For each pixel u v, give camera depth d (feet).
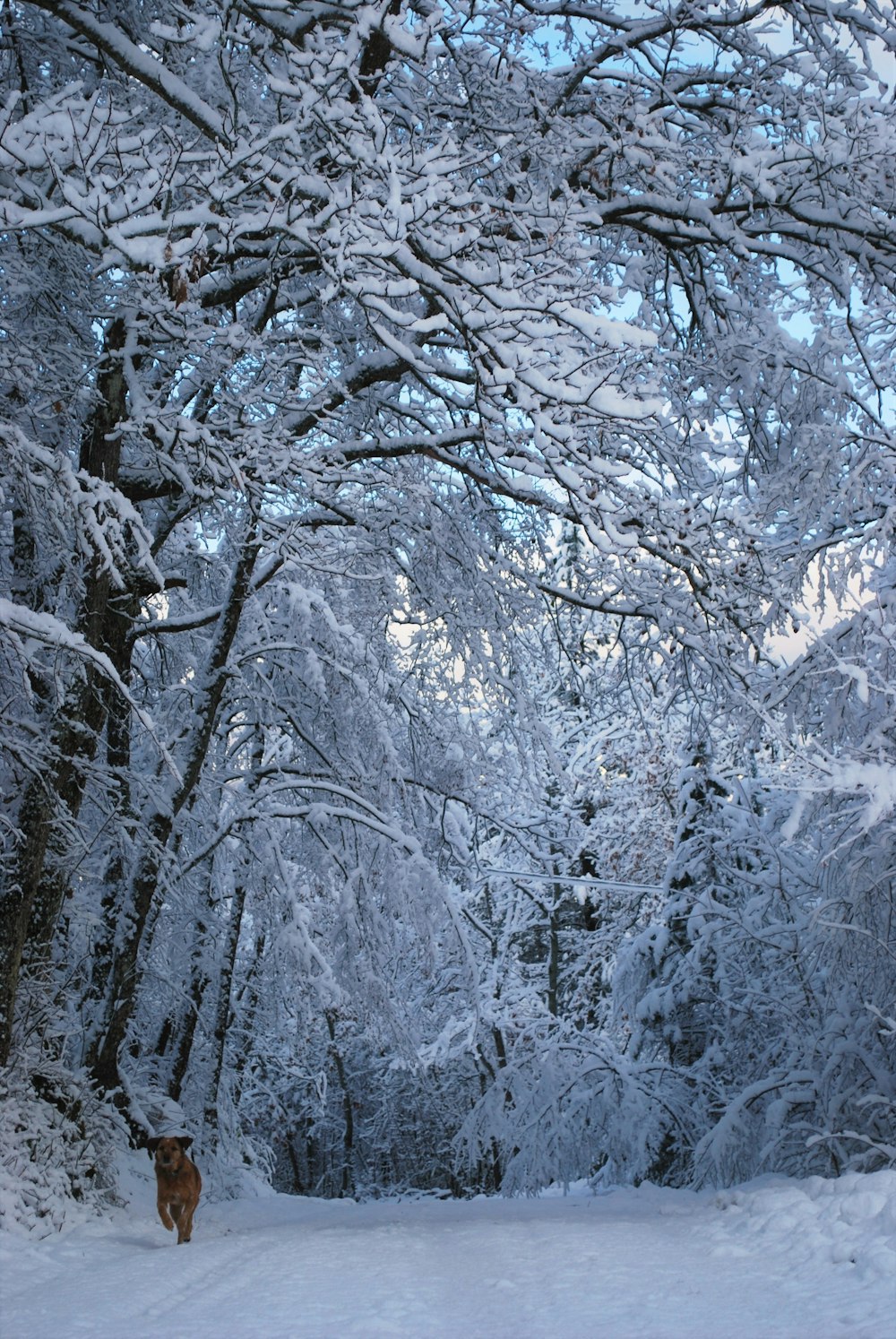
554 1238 27.66
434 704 58.03
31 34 37.96
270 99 41.83
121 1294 20.63
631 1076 70.18
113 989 47.55
